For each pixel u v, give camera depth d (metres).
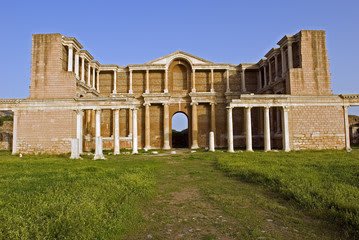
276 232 9.02
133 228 9.37
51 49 47.81
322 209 10.55
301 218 10.41
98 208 10.07
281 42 51.25
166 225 9.78
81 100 45.75
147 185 15.56
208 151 47.00
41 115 46.28
